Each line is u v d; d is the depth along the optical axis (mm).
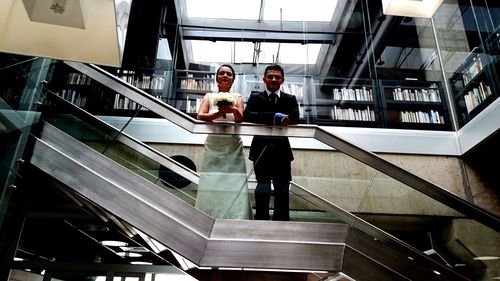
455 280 2539
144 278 4742
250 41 7203
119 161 2871
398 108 5996
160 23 6605
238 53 7078
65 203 4309
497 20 4473
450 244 2980
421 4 2160
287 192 2676
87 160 2605
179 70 6398
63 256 5098
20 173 2719
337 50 7242
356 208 3400
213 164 2705
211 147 2764
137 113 4000
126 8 1479
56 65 3666
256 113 2816
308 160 3393
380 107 6035
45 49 1372
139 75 6125
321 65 7090
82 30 1421
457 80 5445
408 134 5191
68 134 2928
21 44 1354
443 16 6012
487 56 4684
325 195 3344
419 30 6812
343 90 6324
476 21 4984
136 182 2490
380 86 6242
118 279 4684
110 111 4301
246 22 7418
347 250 2379
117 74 6070
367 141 5117
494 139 4547
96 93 4383
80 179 2465
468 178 4941
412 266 2484
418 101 5977
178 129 3705
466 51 5238
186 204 2438
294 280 2891
